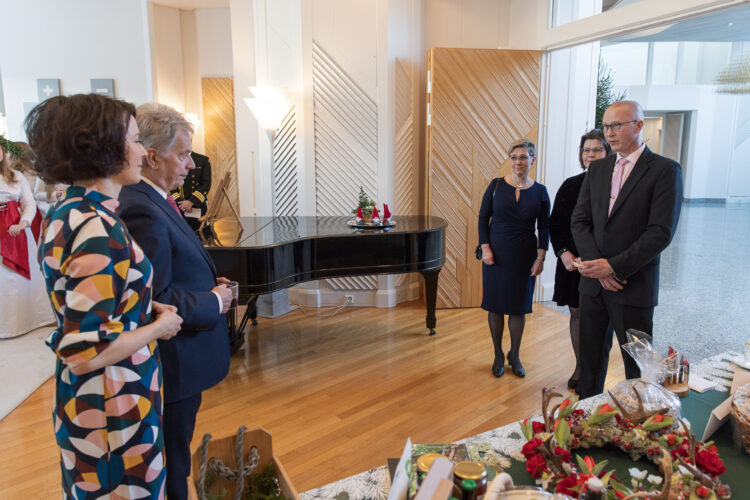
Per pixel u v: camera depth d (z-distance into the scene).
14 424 2.59
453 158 4.47
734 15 4.90
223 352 1.52
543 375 3.18
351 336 3.92
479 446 1.25
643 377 1.48
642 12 3.43
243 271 2.79
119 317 1.00
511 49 4.37
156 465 1.09
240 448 1.02
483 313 4.50
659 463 1.08
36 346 3.60
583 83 4.70
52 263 0.95
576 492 0.95
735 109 10.08
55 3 6.63
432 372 3.24
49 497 2.01
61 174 0.99
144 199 1.29
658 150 11.15
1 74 6.72
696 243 6.83
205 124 7.64
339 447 2.40
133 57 6.89
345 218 4.09
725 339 3.65
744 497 1.04
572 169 4.82
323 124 4.44
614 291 2.12
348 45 4.31
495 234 3.03
